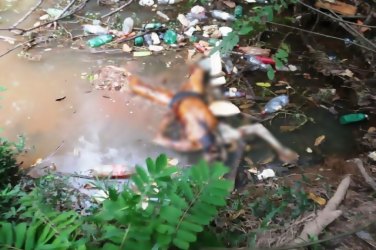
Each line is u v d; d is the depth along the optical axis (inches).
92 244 67.4
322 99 138.6
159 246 61.9
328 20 166.1
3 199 90.7
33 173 113.2
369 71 148.1
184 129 127.2
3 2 174.6
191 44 157.3
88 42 156.0
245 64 149.4
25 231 64.6
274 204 102.3
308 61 152.5
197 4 176.4
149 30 160.9
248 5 175.8
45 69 146.1
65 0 176.6
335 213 94.6
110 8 172.9
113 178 114.1
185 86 139.7
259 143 124.5
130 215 64.1
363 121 132.3
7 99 135.9
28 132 126.8
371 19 160.9
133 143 124.3
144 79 142.8
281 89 142.2
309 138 127.1
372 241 90.9
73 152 121.5
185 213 65.6
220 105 133.3
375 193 105.4
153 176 69.1
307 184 110.4
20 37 158.2
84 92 138.8
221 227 93.7
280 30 164.2
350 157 121.8
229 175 113.7
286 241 88.9
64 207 97.7
